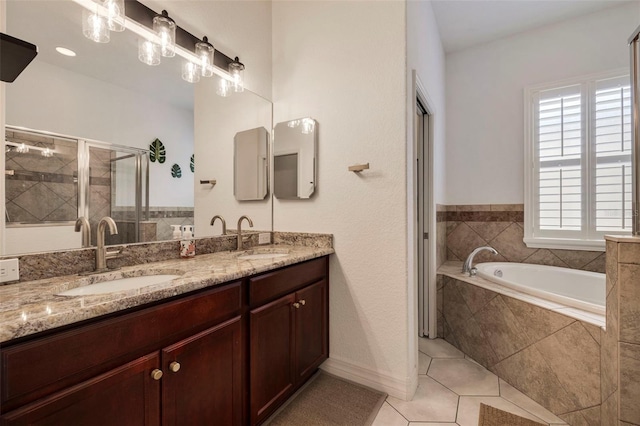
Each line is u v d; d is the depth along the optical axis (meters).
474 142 3.19
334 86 2.02
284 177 2.25
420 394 1.80
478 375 2.02
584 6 2.60
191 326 1.11
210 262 1.53
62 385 0.77
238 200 2.09
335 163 2.01
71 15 1.28
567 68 2.79
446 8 2.61
